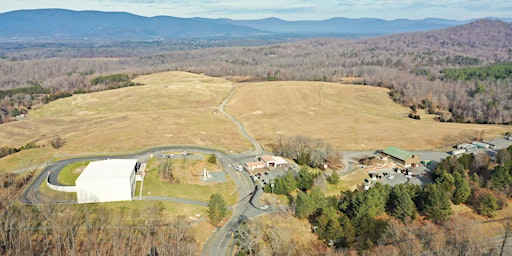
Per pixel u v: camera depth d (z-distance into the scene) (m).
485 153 138.62
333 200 98.19
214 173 118.38
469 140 155.88
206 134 161.12
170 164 120.81
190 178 113.06
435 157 137.50
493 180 107.44
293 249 82.81
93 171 101.75
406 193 93.75
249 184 112.12
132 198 99.88
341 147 148.75
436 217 92.00
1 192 100.19
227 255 79.69
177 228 85.19
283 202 101.75
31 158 128.88
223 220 92.25
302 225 90.75
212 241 84.62
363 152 143.62
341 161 132.12
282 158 130.38
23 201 96.62
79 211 92.06
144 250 76.44
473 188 106.06
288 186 104.56
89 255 74.31
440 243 77.56
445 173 107.50
